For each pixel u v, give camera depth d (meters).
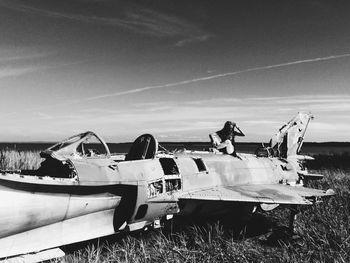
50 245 5.11
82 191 5.38
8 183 4.51
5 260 4.69
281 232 7.34
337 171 19.00
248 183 8.41
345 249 5.81
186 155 7.69
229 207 8.19
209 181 7.44
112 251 5.91
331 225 6.97
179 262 5.55
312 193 8.08
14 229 4.68
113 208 5.91
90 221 5.65
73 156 5.70
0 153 14.03
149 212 6.17
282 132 10.75
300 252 6.13
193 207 7.27
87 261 5.52
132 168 6.01
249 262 5.80
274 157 10.42
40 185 4.85
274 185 8.78
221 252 5.95
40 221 4.92
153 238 6.55
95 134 6.00
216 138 9.23
